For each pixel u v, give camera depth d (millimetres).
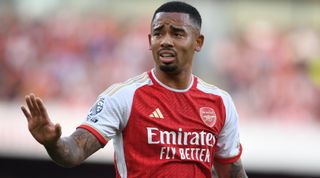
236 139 18859
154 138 17016
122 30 57500
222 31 58750
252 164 53406
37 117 15016
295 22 60219
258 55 57938
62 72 55188
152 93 17375
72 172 55969
